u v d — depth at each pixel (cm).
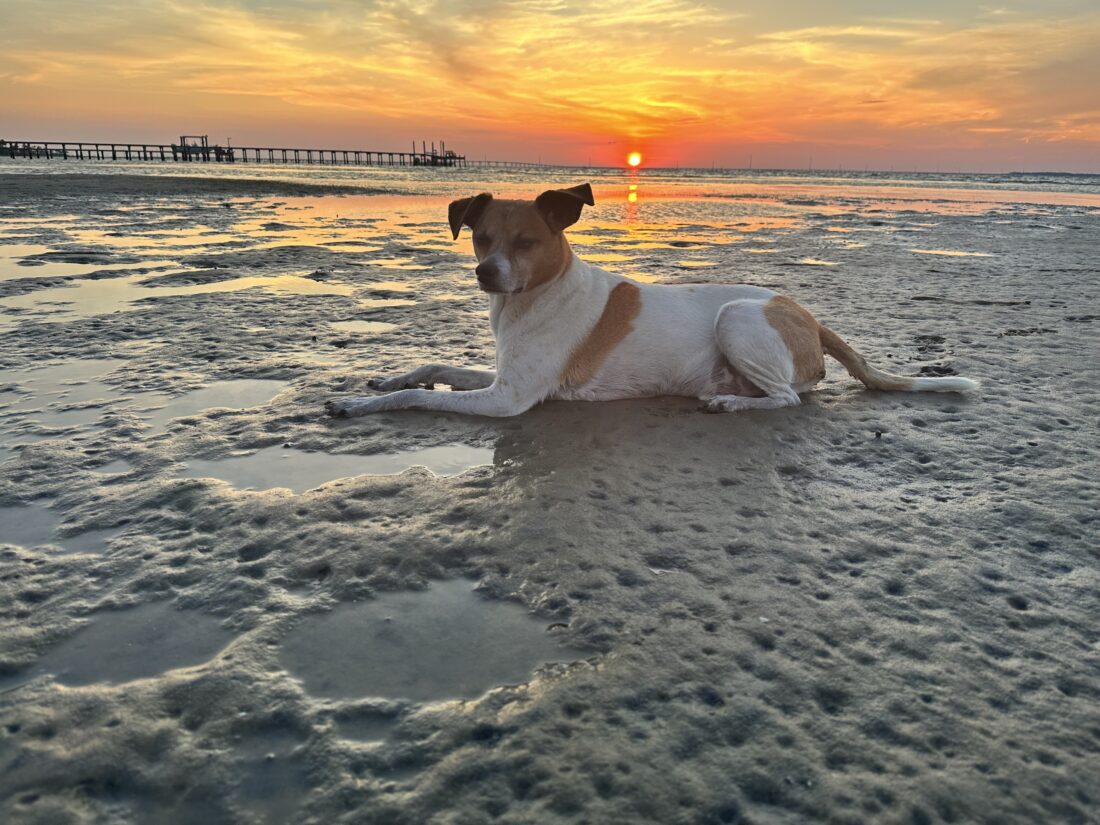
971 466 105
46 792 49
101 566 76
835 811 49
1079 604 74
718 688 61
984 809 50
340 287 239
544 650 66
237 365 146
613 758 53
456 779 51
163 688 60
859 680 62
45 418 116
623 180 2009
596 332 127
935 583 77
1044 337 182
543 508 90
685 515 89
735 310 128
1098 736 57
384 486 95
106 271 252
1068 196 1187
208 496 91
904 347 172
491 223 120
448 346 167
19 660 63
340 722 56
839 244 404
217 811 48
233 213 530
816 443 112
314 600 72
